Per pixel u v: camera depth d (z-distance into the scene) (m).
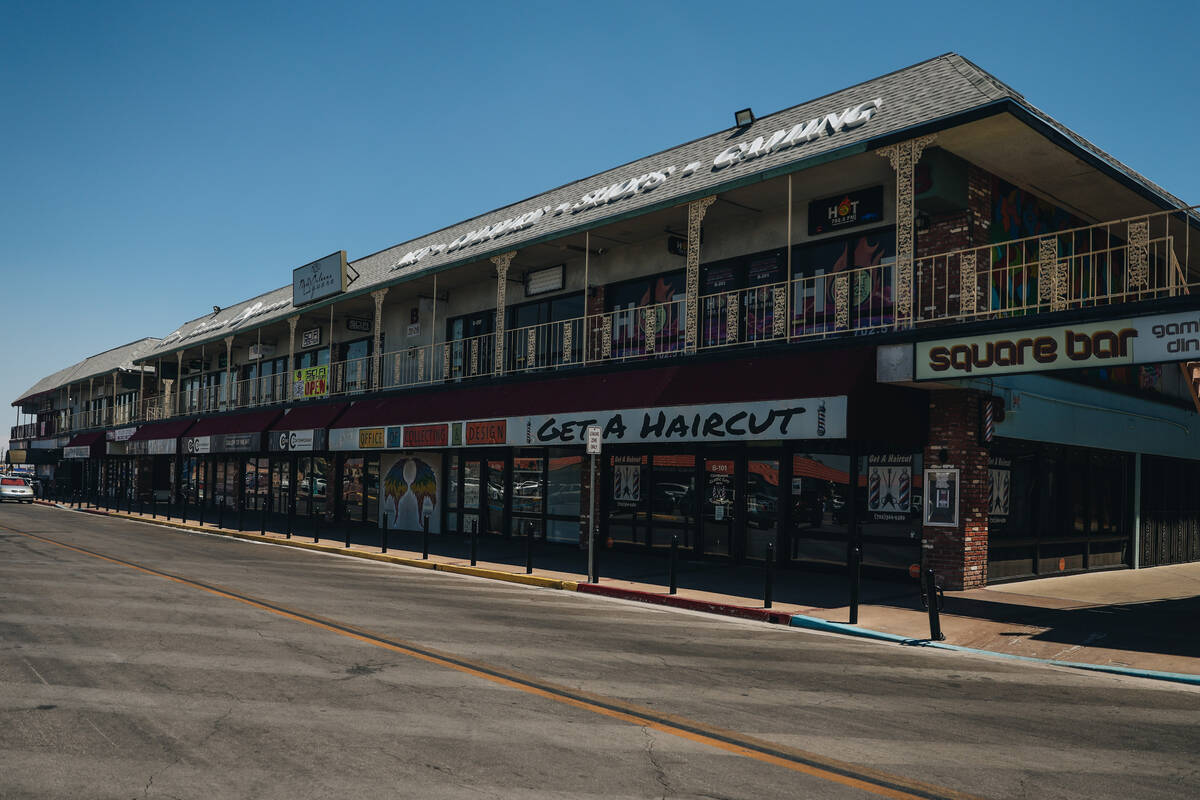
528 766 5.32
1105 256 17.88
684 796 4.89
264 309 34.75
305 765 5.28
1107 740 6.28
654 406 15.75
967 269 13.73
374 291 25.81
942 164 13.68
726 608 12.23
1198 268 21.42
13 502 47.53
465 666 8.10
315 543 22.14
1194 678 8.38
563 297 22.25
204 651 8.52
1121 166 15.73
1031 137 12.98
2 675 7.47
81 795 4.76
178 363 40.28
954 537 13.59
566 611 12.07
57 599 11.81
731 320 16.44
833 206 15.95
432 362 24.02
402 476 27.28
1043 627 10.96
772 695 7.34
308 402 28.64
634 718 6.46
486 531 23.70
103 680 7.32
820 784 5.16
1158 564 19.84
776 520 16.30
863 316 15.48
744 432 14.19
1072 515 16.94
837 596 13.06
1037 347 11.47
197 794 4.79
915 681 8.12
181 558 18.02
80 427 55.72
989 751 5.91
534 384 19.38
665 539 18.48
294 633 9.59
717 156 17.28
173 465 44.59
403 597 12.95
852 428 12.76
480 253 21.38
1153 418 20.00
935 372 12.48
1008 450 15.09
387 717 6.34
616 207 18.36
